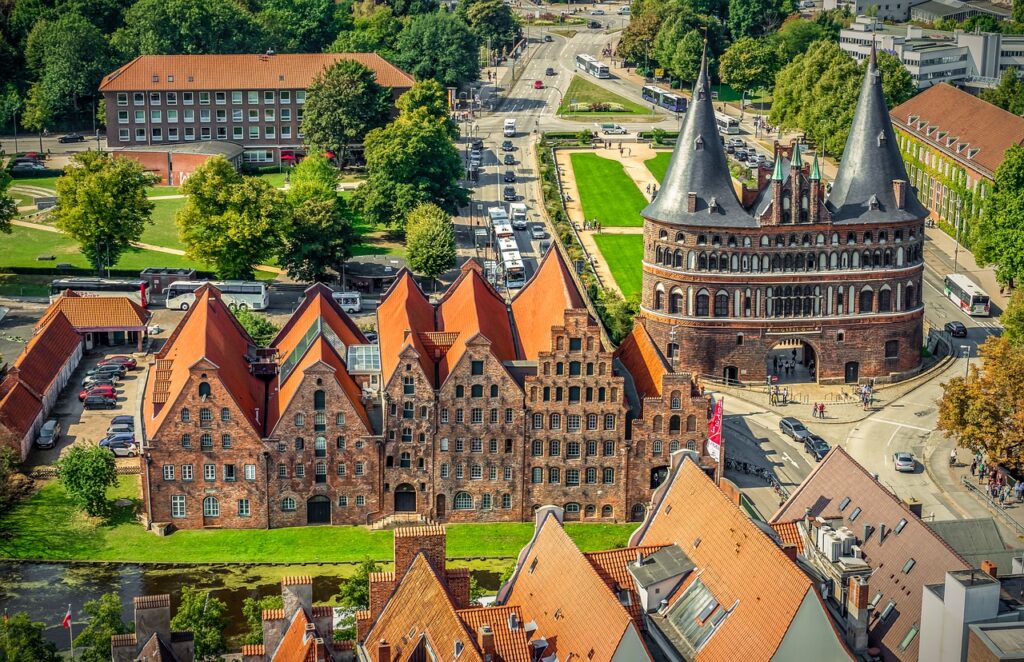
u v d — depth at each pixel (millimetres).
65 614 198875
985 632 143000
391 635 153250
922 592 155000
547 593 156875
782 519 176250
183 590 182125
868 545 167625
